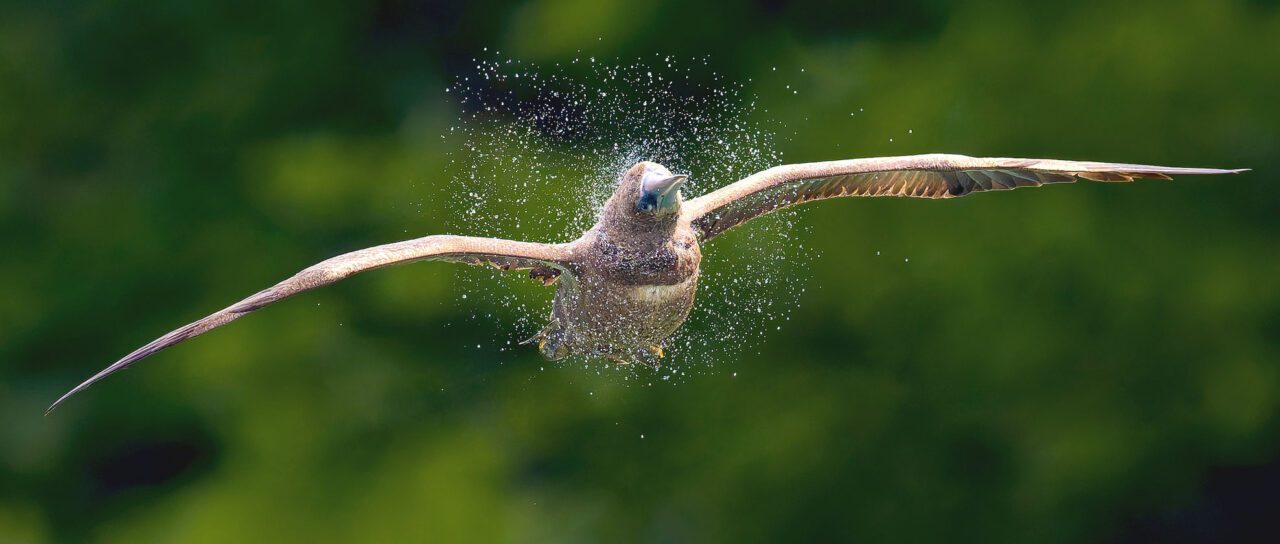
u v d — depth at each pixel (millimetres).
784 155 15344
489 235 14719
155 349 6586
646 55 15586
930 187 9055
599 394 15438
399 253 7539
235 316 6812
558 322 8562
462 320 15336
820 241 15328
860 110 15477
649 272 8117
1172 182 15719
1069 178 8719
